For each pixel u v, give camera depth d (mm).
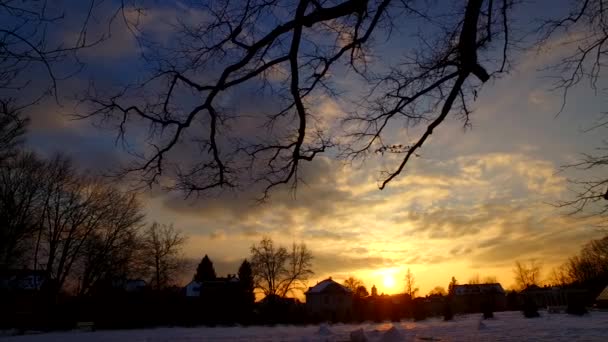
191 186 7633
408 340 20938
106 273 42625
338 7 5812
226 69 6289
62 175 38312
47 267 39875
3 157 24391
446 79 6941
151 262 46281
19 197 33688
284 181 8094
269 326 54312
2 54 3887
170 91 6844
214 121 7008
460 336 23266
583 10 7230
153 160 7320
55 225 39719
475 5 6012
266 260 67062
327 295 84750
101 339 30484
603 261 85312
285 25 5922
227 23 6656
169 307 57500
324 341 20766
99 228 41719
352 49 7535
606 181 7844
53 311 45781
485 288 105750
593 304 65062
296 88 6594
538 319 38750
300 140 7188
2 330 44250
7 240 32750
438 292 119938
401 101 7793
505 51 7555
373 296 94688
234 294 61625
